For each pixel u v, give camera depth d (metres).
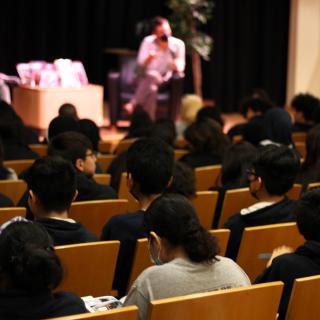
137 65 9.67
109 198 3.97
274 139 6.25
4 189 4.20
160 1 11.96
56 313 2.08
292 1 11.51
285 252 2.99
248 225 3.42
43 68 8.93
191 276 2.36
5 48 11.09
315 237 2.72
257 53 12.59
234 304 2.34
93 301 2.69
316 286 2.54
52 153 4.04
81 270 2.93
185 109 7.68
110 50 11.16
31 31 11.24
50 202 2.99
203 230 2.40
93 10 11.62
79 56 11.59
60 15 11.34
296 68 11.59
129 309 2.13
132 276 3.20
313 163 4.68
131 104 9.70
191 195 3.63
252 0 12.32
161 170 3.31
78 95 8.83
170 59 9.69
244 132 5.81
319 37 11.62
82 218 3.65
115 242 2.96
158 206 2.43
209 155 5.23
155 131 5.84
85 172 4.11
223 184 4.42
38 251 2.01
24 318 2.03
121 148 5.94
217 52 12.21
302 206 2.74
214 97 12.41
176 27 10.76
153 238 2.46
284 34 12.56
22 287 2.04
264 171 3.44
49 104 8.67
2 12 10.95
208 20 12.05
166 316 2.24
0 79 9.24
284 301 2.68
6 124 5.36
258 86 12.72
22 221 2.15
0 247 2.03
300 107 7.07
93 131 5.50
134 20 11.84
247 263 3.28
